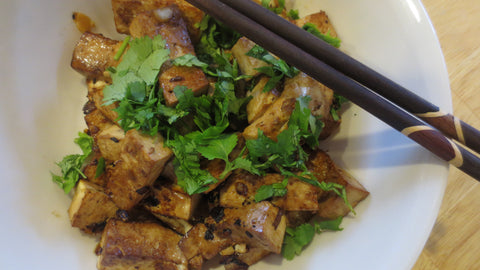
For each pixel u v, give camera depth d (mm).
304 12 205
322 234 179
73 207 183
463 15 224
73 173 193
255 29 157
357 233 170
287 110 170
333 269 168
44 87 202
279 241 170
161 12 180
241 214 171
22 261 168
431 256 196
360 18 185
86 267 182
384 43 177
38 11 195
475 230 197
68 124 209
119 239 174
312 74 154
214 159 176
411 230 152
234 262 185
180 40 178
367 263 158
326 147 196
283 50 154
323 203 177
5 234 169
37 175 188
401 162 165
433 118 149
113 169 184
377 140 178
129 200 178
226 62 184
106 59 202
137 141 169
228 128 189
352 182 173
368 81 152
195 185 170
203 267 189
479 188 201
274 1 200
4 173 177
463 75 217
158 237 180
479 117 211
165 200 181
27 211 178
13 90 190
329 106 175
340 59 154
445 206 201
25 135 191
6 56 188
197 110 172
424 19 167
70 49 212
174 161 176
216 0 162
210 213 180
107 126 201
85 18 213
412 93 151
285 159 170
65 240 183
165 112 170
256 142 167
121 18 203
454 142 146
